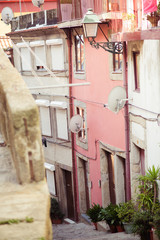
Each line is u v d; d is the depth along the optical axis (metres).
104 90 17.22
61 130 21.92
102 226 15.85
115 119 16.19
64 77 21.38
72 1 18.34
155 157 12.64
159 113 12.22
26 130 4.16
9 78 4.88
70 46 20.48
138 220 12.22
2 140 5.56
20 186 4.24
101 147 17.62
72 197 21.97
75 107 20.53
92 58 18.17
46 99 23.09
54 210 21.05
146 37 11.81
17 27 25.95
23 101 4.26
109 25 16.00
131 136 14.88
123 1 14.30
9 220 3.76
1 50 5.80
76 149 20.61
